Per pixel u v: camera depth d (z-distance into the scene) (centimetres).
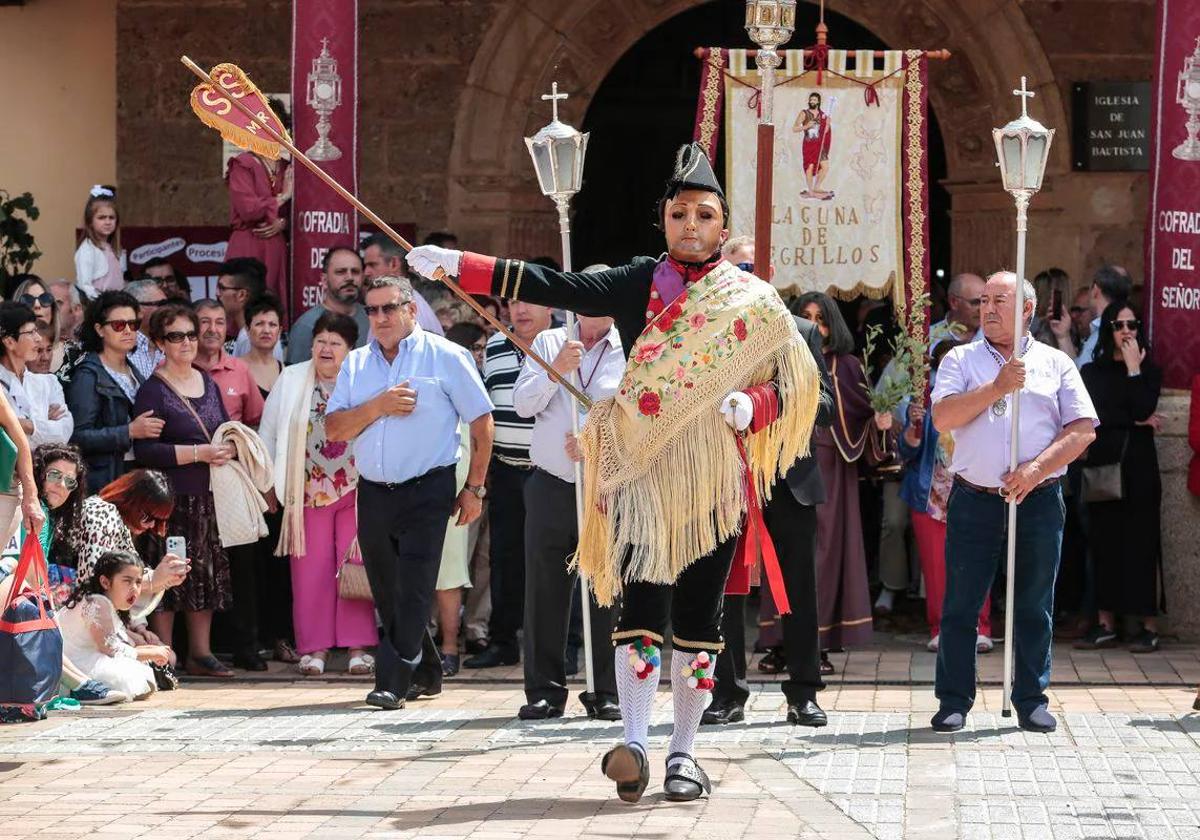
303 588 1206
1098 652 1260
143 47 1817
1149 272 1334
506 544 1227
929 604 1273
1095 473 1251
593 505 753
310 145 1381
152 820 716
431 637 1077
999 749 873
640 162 2008
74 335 1343
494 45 1784
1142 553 1255
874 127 1324
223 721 982
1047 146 958
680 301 738
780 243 1329
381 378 1043
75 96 1878
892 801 748
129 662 1077
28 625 982
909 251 1322
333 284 1298
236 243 1548
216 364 1252
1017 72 1766
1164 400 1309
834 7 1798
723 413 732
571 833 689
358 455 1038
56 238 1880
